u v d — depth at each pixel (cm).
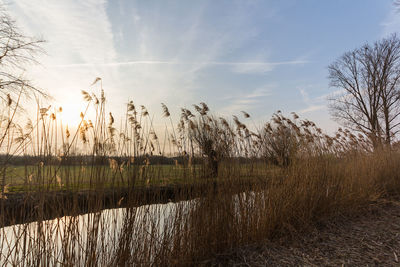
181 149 379
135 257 300
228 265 340
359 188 653
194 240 348
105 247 289
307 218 484
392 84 2191
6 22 1143
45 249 258
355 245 405
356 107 2408
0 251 246
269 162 495
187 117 395
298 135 606
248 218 420
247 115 523
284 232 436
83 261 270
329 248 393
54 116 287
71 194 270
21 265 250
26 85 1083
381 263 346
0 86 1045
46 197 260
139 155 327
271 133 535
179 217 340
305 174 546
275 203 457
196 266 337
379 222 514
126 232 294
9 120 277
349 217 548
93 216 271
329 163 662
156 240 327
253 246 395
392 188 788
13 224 250
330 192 570
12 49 1133
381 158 887
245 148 459
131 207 299
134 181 307
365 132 956
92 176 277
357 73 2392
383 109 2255
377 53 2305
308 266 334
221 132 414
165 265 325
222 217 383
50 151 270
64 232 259
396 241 417
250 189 431
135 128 340
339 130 838
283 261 350
